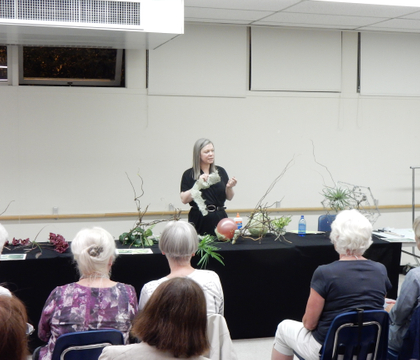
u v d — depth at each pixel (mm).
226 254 3355
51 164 5012
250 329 3504
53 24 3531
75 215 5074
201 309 1472
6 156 4918
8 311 1246
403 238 3803
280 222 3756
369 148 5762
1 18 3447
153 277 3262
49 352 1992
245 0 4168
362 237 2244
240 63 5352
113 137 5133
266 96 5449
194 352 1437
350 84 5660
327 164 5664
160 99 5207
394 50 5719
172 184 5301
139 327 1473
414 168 5621
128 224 5227
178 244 2275
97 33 3801
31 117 4941
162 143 5250
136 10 3676
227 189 3887
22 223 4988
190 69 5238
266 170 5512
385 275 2303
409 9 4473
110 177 5152
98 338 1906
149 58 5129
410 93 5809
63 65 5051
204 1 4203
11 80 4914
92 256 2084
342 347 2158
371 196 5398
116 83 5227
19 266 3061
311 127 5590
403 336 2334
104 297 2043
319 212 5664
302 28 5438
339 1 4188
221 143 5387
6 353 1196
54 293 2066
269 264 3453
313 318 2262
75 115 5035
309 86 5539
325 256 3545
